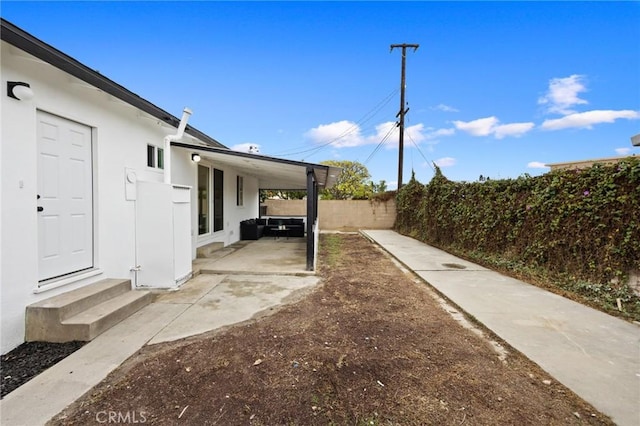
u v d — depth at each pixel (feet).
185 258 17.34
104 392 7.55
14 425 6.41
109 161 14.23
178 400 7.27
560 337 10.69
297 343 10.31
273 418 6.70
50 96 11.17
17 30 8.60
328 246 33.99
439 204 32.58
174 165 20.21
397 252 28.99
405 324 12.13
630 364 8.91
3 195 9.48
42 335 10.21
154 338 10.58
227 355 9.45
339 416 6.79
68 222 12.29
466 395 7.55
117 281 13.73
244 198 37.47
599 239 14.66
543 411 6.93
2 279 9.47
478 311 13.23
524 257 19.74
